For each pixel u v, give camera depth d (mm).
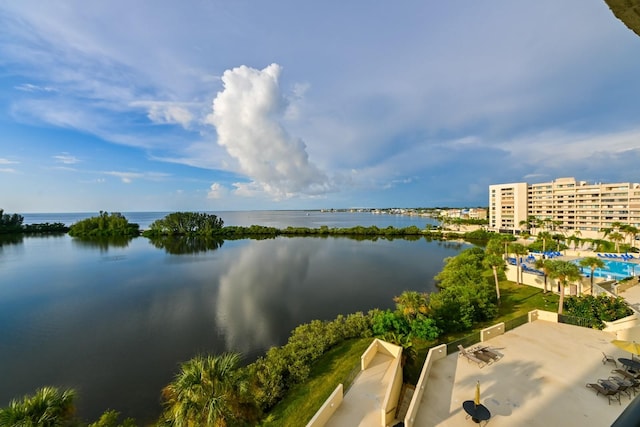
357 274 56312
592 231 82000
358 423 11422
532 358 14719
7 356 26906
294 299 42062
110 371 24266
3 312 37906
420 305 25938
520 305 32750
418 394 11594
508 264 43531
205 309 38312
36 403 9945
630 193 79625
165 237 122812
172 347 28250
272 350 22547
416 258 72312
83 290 46812
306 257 75500
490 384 12750
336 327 26094
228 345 28500
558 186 96938
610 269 47031
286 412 16438
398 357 15055
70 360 26109
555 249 66938
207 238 119438
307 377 19688
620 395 11781
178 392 11695
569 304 27812
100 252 84500
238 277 54656
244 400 12477
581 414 10945
